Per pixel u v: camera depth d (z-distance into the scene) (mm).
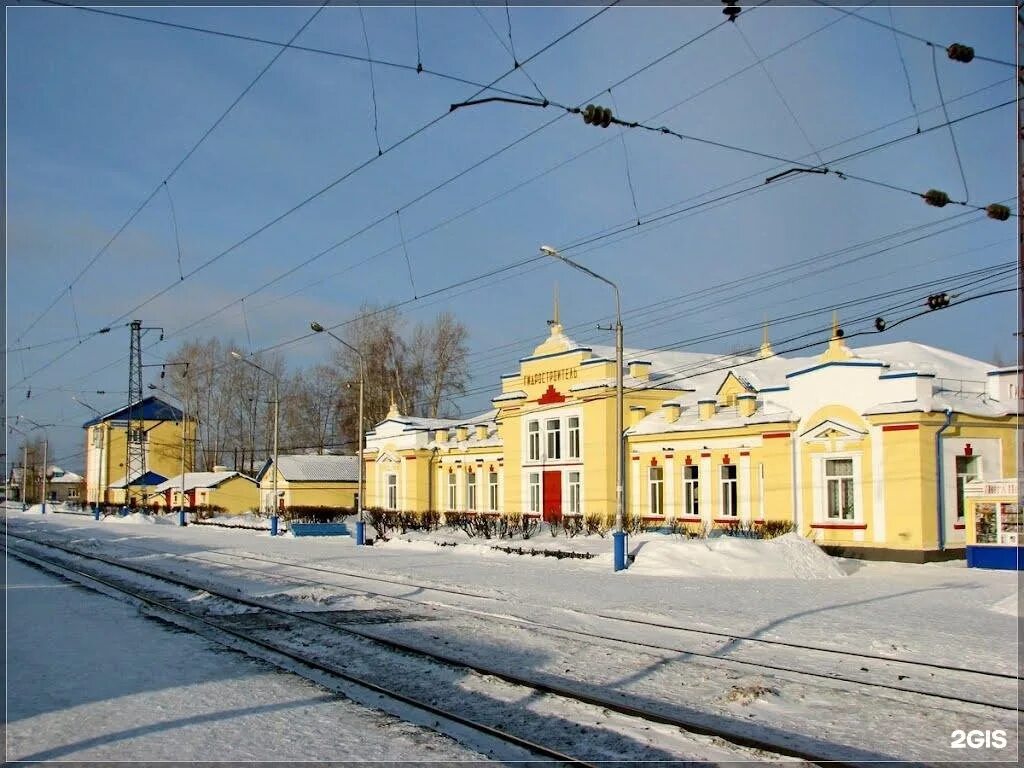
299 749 7816
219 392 83938
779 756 7715
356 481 66812
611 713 9141
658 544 25859
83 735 8273
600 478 39219
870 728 8719
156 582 22672
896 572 24797
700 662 11836
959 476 27938
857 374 28891
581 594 19516
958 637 13812
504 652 12625
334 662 12062
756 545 24562
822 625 15062
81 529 55375
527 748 7992
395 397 69375
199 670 11312
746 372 38812
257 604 17859
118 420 93875
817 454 30078
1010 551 24609
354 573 24859
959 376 33469
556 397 42469
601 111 13812
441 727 8758
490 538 37688
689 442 35719
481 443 49469
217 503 72062
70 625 15258
